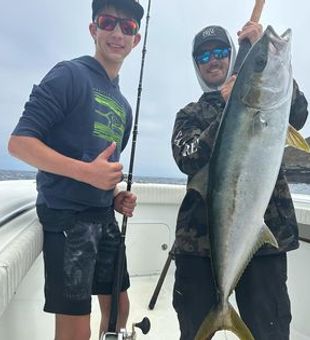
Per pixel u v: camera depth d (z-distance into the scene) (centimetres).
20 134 135
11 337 120
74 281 149
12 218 150
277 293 155
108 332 154
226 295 152
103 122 162
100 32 168
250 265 159
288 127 150
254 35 160
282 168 168
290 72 147
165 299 279
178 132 171
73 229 152
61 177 151
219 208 155
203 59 176
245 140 149
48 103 140
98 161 139
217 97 175
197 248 163
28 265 122
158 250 322
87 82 156
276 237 158
